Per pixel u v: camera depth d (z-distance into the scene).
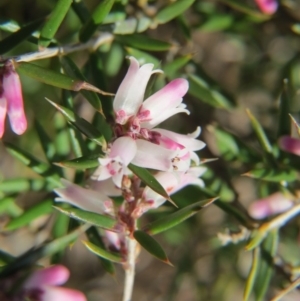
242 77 0.29
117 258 0.16
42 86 0.26
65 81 0.15
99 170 0.16
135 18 0.19
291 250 0.24
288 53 0.28
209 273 0.28
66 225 0.19
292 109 0.26
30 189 0.19
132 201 0.16
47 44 0.17
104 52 0.21
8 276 0.16
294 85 0.26
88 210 0.16
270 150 0.19
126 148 0.15
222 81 0.30
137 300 0.33
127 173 0.16
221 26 0.22
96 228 0.18
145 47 0.19
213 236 0.27
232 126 0.29
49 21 0.16
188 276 0.29
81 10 0.18
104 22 0.19
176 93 0.16
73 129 0.18
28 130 0.27
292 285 0.18
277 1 0.22
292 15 0.23
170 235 0.26
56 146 0.20
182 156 0.16
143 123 0.16
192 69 0.21
